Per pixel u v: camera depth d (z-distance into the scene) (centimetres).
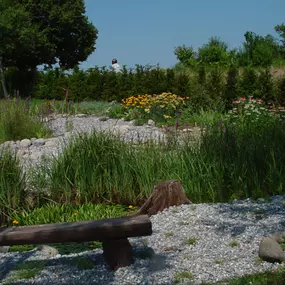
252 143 781
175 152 795
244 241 505
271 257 450
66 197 756
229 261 461
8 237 439
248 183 704
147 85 1975
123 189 765
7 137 1259
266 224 552
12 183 751
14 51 2844
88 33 3416
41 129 1315
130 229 452
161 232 554
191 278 432
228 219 580
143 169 763
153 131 1276
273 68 2558
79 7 3256
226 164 729
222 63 3003
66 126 1389
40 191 772
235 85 1669
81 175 770
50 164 866
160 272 448
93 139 818
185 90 1820
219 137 806
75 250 550
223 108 1592
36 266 482
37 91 2462
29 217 693
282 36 3212
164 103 1566
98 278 446
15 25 2533
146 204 646
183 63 3164
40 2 3138
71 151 807
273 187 701
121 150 800
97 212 692
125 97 2038
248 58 3017
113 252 462
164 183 644
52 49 3122
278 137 806
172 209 634
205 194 714
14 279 453
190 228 557
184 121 1445
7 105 1404
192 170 739
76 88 2225
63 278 450
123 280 439
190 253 489
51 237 444
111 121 1535
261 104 1472
